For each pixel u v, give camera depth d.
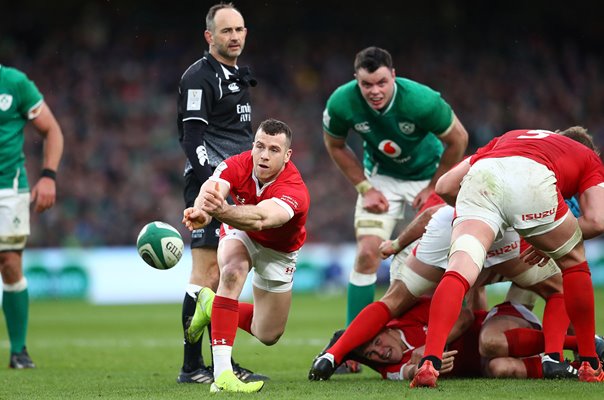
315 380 22.17
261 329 22.92
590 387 18.91
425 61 116.50
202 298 21.78
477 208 19.81
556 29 121.88
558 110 112.12
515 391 18.39
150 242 20.80
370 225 29.62
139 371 27.56
